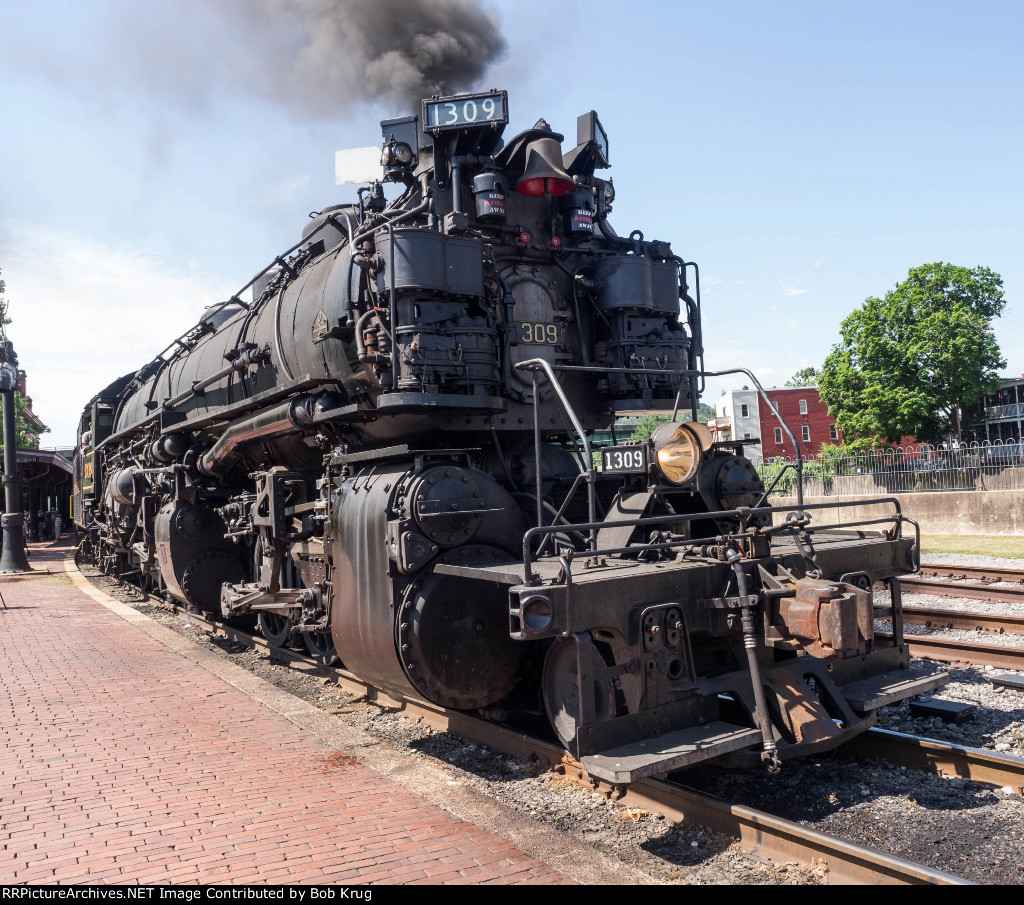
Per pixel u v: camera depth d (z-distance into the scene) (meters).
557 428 6.56
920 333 34.81
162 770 5.08
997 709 6.12
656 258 7.11
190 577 10.15
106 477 17.05
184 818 4.29
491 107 6.02
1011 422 40.84
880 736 5.14
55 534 37.25
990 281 35.09
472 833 4.06
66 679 7.71
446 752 5.55
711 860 3.87
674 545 4.59
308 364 6.99
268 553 7.83
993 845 3.98
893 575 5.99
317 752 5.42
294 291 7.70
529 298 6.42
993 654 7.29
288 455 8.45
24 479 33.78
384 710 6.56
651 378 6.81
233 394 9.16
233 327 9.77
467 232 5.82
